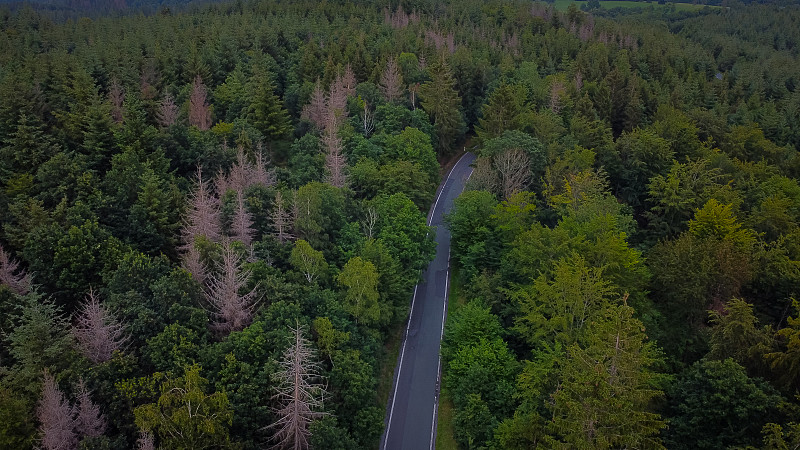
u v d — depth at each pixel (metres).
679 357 51.72
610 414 31.78
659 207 72.19
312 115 85.94
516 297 53.62
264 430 38.97
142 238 55.94
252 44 118.50
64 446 32.88
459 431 47.44
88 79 84.25
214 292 45.75
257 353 41.44
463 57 111.12
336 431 39.16
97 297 44.81
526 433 40.59
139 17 157.38
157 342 39.34
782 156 93.88
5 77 78.38
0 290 43.06
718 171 77.75
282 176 69.25
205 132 75.75
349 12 159.75
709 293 53.12
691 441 42.12
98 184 59.81
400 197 67.56
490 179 74.19
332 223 61.19
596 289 46.31
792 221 66.19
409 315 62.91
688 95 122.38
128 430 36.06
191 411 33.28
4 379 36.09
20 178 58.75
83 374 37.09
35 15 160.25
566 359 41.62
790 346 40.78
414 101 100.12
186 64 103.00
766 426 35.62
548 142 83.06
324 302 49.91
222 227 57.69
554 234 55.66
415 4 174.88
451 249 71.69
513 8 184.50
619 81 112.56
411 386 53.84
